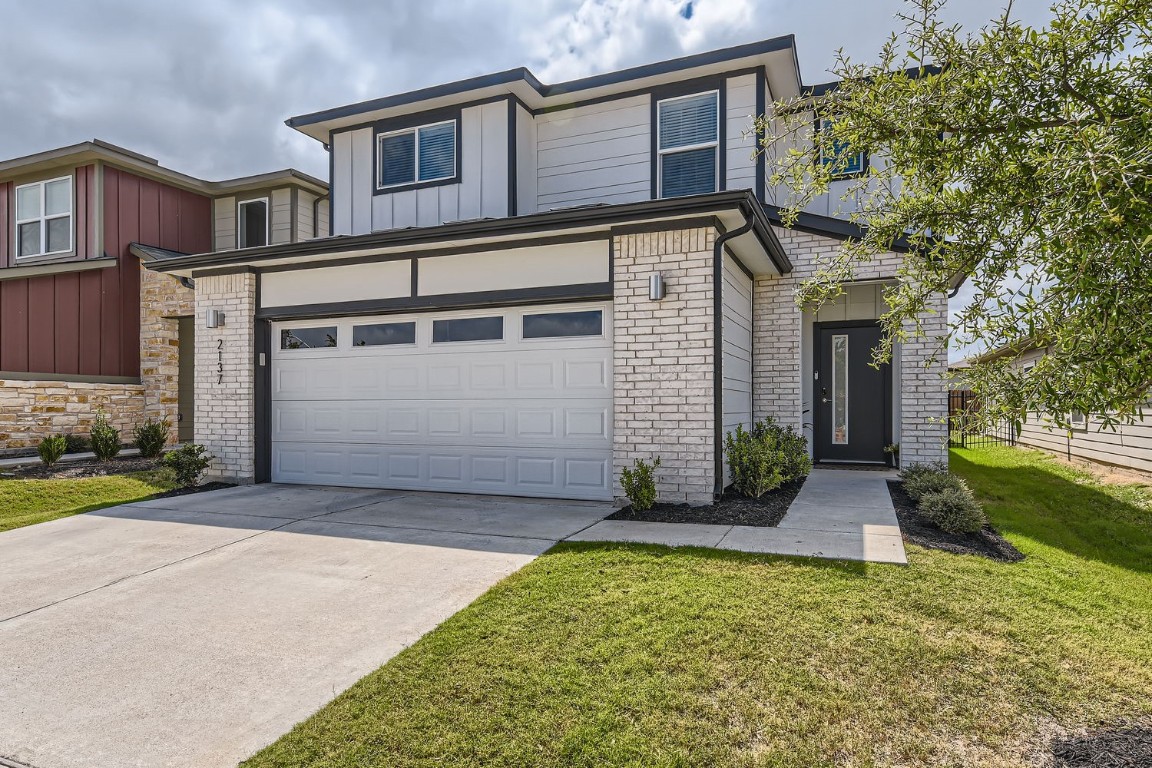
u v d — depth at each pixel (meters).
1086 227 1.93
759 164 8.95
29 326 14.38
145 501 7.82
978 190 2.48
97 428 11.09
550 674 3.27
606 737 2.77
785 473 8.27
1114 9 2.16
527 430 7.87
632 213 6.77
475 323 8.16
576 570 4.68
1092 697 3.01
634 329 7.10
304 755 2.75
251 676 3.43
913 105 2.52
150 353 13.94
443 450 8.30
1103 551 5.66
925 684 3.11
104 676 3.47
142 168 14.02
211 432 9.32
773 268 9.11
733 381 8.00
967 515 5.79
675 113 9.50
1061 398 2.06
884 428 10.75
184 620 4.15
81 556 5.54
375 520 6.64
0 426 11.38
